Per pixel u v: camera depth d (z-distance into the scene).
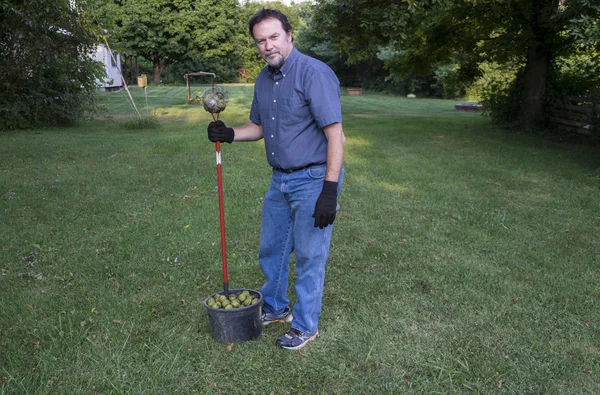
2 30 12.30
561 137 12.41
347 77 40.62
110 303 3.54
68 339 3.08
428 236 5.04
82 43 13.48
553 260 4.50
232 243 4.77
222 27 37.53
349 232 5.12
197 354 2.97
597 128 11.57
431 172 8.05
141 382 2.70
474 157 9.49
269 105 2.81
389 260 4.44
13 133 11.68
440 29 13.97
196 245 4.69
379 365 2.91
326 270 4.21
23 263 4.23
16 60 12.35
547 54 12.97
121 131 12.63
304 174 2.80
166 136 11.41
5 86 12.43
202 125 13.80
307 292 2.99
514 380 2.79
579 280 4.09
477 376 2.81
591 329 3.34
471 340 3.16
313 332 3.09
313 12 13.54
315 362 2.92
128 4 35.09
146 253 4.49
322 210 2.64
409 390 2.70
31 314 3.39
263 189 6.69
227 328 3.03
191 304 3.60
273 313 3.32
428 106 25.16
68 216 5.39
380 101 28.20
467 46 14.22
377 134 12.51
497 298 3.75
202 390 2.68
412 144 10.95
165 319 3.38
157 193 6.43
